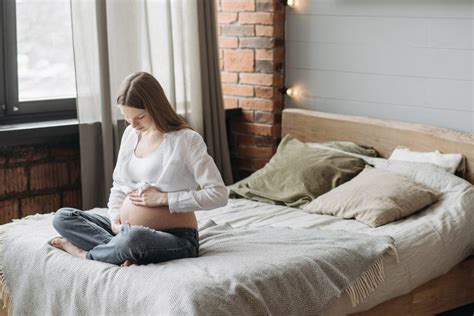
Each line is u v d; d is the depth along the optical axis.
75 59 4.27
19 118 4.40
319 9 4.91
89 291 3.04
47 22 4.43
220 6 5.19
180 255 3.18
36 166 4.30
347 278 3.26
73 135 4.39
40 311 3.25
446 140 4.27
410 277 3.57
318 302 3.11
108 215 3.79
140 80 3.21
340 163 4.43
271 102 5.08
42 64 4.46
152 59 4.68
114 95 4.45
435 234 3.77
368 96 4.78
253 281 2.96
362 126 4.66
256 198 4.45
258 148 5.16
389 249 3.47
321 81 4.98
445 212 3.96
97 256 3.19
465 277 3.99
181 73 4.80
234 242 3.44
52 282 3.18
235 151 5.25
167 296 2.82
